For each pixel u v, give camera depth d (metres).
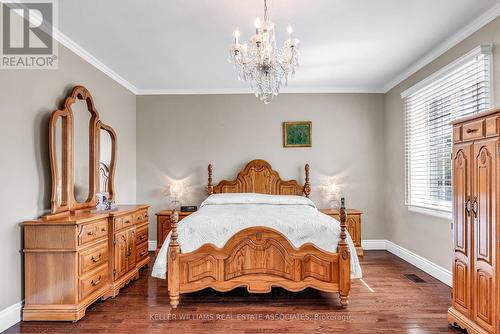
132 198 4.95
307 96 5.09
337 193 5.05
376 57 3.77
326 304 2.90
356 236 4.64
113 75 4.28
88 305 2.69
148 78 4.54
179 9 2.64
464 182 2.36
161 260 2.92
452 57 3.29
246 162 5.08
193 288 2.89
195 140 5.09
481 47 2.75
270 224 3.01
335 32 3.10
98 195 3.52
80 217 2.75
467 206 2.32
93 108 3.57
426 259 3.84
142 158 5.08
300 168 5.06
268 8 2.63
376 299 3.00
